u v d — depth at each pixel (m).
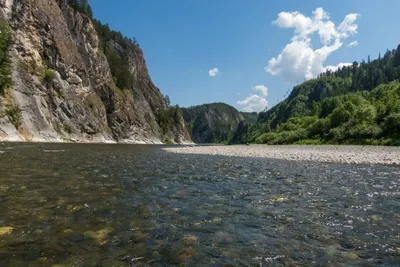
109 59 142.88
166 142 155.00
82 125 83.44
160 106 183.62
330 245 5.50
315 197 9.70
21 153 24.19
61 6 102.56
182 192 10.17
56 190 9.50
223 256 4.89
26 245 5.03
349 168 18.36
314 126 62.47
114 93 115.69
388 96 58.19
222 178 13.70
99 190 9.88
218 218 7.15
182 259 4.72
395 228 6.55
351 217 7.38
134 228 6.17
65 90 81.12
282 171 16.70
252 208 8.19
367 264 4.69
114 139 109.38
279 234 6.08
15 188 9.48
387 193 10.43
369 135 46.66
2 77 55.66
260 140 89.94
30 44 73.00
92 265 4.38
